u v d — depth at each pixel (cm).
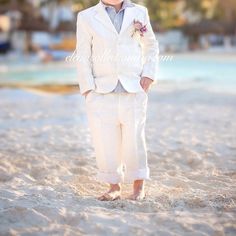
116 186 527
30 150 775
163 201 509
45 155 740
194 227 432
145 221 445
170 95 1627
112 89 501
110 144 511
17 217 448
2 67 2986
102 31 503
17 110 1283
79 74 511
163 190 556
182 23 5338
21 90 1833
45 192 538
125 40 505
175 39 4909
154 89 1827
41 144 821
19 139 872
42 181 595
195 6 5397
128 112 506
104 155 512
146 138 864
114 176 515
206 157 721
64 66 3061
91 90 509
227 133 918
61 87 1938
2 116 1173
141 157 517
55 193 535
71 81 2242
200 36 5059
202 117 1129
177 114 1182
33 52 4072
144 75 514
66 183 591
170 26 5100
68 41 3769
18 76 2541
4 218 446
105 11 506
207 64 3114
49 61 3378
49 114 1202
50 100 1514
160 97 1573
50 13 4362
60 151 772
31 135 910
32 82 2212
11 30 4175
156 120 1082
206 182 595
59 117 1155
